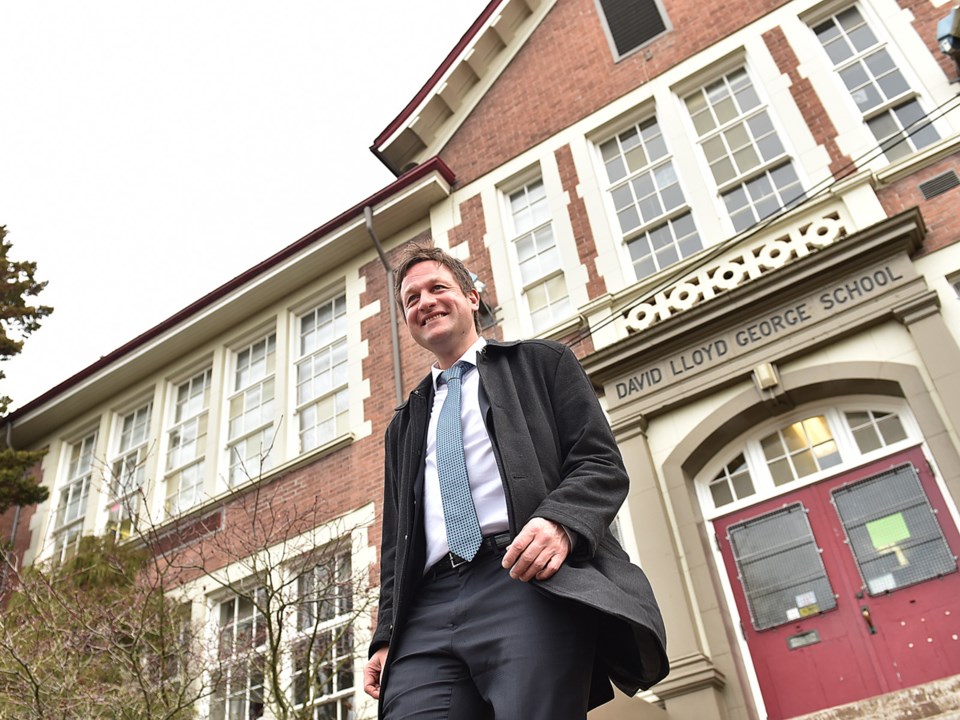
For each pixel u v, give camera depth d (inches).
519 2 483.2
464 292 99.4
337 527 354.3
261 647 343.3
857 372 284.5
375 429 404.2
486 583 71.8
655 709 246.5
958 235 292.0
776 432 305.7
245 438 467.8
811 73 372.2
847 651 260.1
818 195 328.2
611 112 425.4
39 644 292.8
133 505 471.2
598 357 335.9
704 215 366.3
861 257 297.1
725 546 294.7
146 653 301.7
